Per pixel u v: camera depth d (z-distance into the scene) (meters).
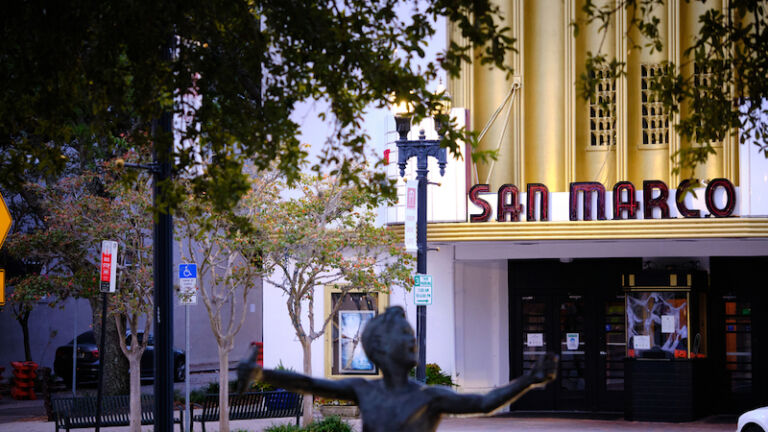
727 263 23.42
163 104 10.37
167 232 12.67
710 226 20.36
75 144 18.28
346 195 18.33
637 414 22.22
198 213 10.02
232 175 9.82
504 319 24.14
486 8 8.64
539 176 22.72
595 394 23.98
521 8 22.70
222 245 17.19
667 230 20.53
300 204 18.67
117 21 9.27
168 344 12.60
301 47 9.88
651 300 22.33
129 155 17.98
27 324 32.69
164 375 12.56
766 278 23.19
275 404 19.16
